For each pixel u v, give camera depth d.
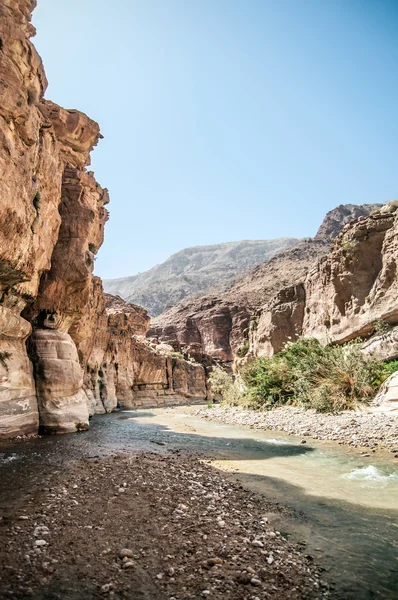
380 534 6.66
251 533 6.56
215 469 11.60
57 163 17.86
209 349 116.56
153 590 4.64
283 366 30.22
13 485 8.69
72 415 18.45
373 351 24.22
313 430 18.73
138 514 7.07
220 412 33.28
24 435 15.83
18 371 15.97
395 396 19.44
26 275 15.22
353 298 29.19
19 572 4.83
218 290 191.75
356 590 4.89
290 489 9.45
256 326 49.50
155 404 52.50
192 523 6.78
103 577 4.87
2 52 12.81
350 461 12.36
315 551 6.02
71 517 6.77
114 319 46.00
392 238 26.72
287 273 135.88
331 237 165.62
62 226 20.53
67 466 10.70
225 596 4.59
